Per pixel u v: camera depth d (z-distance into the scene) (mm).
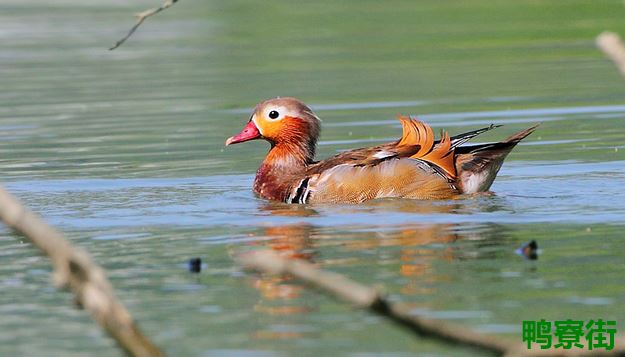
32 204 15445
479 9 38125
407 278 11148
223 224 13961
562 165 17203
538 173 16688
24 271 12039
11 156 19094
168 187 16547
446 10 38281
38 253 12828
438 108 22578
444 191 14984
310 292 10906
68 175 17484
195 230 13664
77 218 14477
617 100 22719
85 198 15820
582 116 21344
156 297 10852
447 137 15211
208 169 17875
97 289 6074
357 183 15070
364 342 9391
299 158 16109
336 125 21219
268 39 33125
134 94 24969
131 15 38812
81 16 38812
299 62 28953
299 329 9773
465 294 10562
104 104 23859
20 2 42562
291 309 10383
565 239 12578
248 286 11172
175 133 20844
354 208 14656
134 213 14750
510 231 13031
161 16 38625
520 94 23828
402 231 13172
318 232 13289
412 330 5906
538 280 10977
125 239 13289
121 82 26547
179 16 38688
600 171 16641
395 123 21203
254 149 19594
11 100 24625
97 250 12789
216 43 32594
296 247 12555
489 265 11555
